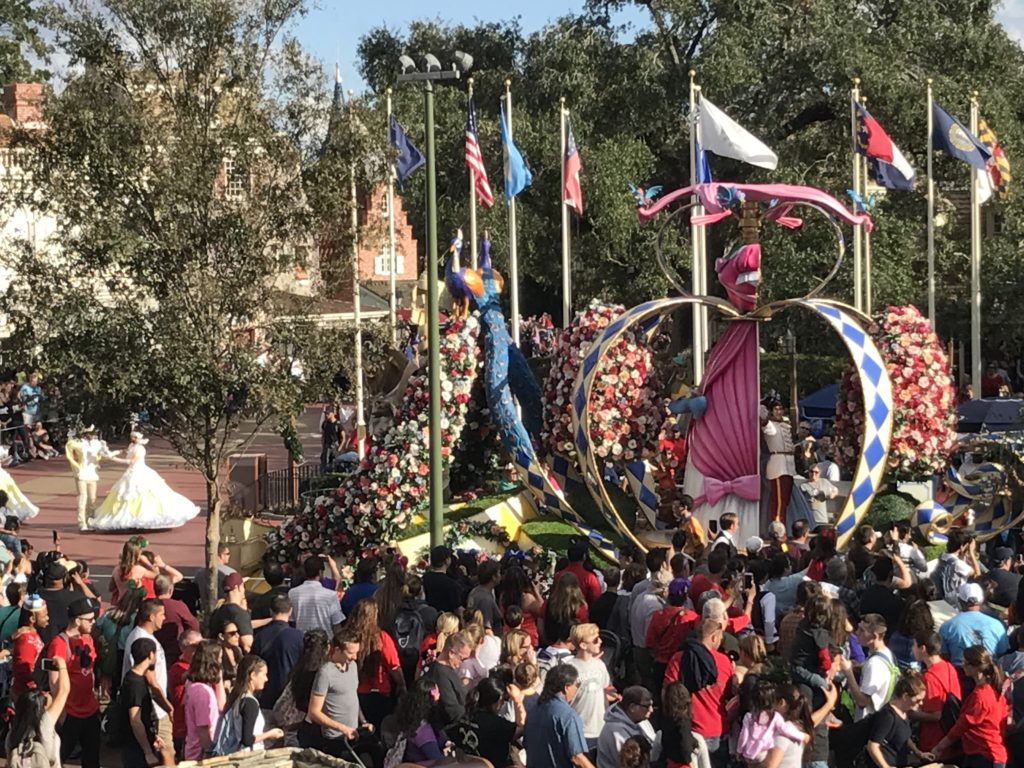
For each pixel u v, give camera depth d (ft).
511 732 39.73
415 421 74.79
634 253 144.87
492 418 78.13
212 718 40.65
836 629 41.70
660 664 46.78
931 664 42.86
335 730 41.88
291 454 95.96
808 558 56.80
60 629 46.75
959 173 137.18
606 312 78.54
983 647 42.34
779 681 43.86
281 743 43.42
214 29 63.93
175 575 58.18
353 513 73.36
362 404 96.32
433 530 64.54
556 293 154.20
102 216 61.98
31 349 61.41
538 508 77.92
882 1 145.79
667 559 52.60
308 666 42.09
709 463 74.74
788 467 74.90
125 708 42.98
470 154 95.45
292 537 74.69
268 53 65.51
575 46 140.46
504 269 145.18
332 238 66.03
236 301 62.90
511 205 101.76
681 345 147.23
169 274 62.34
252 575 75.61
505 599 51.13
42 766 40.16
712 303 74.84
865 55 133.80
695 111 92.63
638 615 49.29
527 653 42.70
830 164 141.18
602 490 73.31
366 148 65.26
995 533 75.56
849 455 78.28
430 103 63.16
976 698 41.34
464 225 143.84
